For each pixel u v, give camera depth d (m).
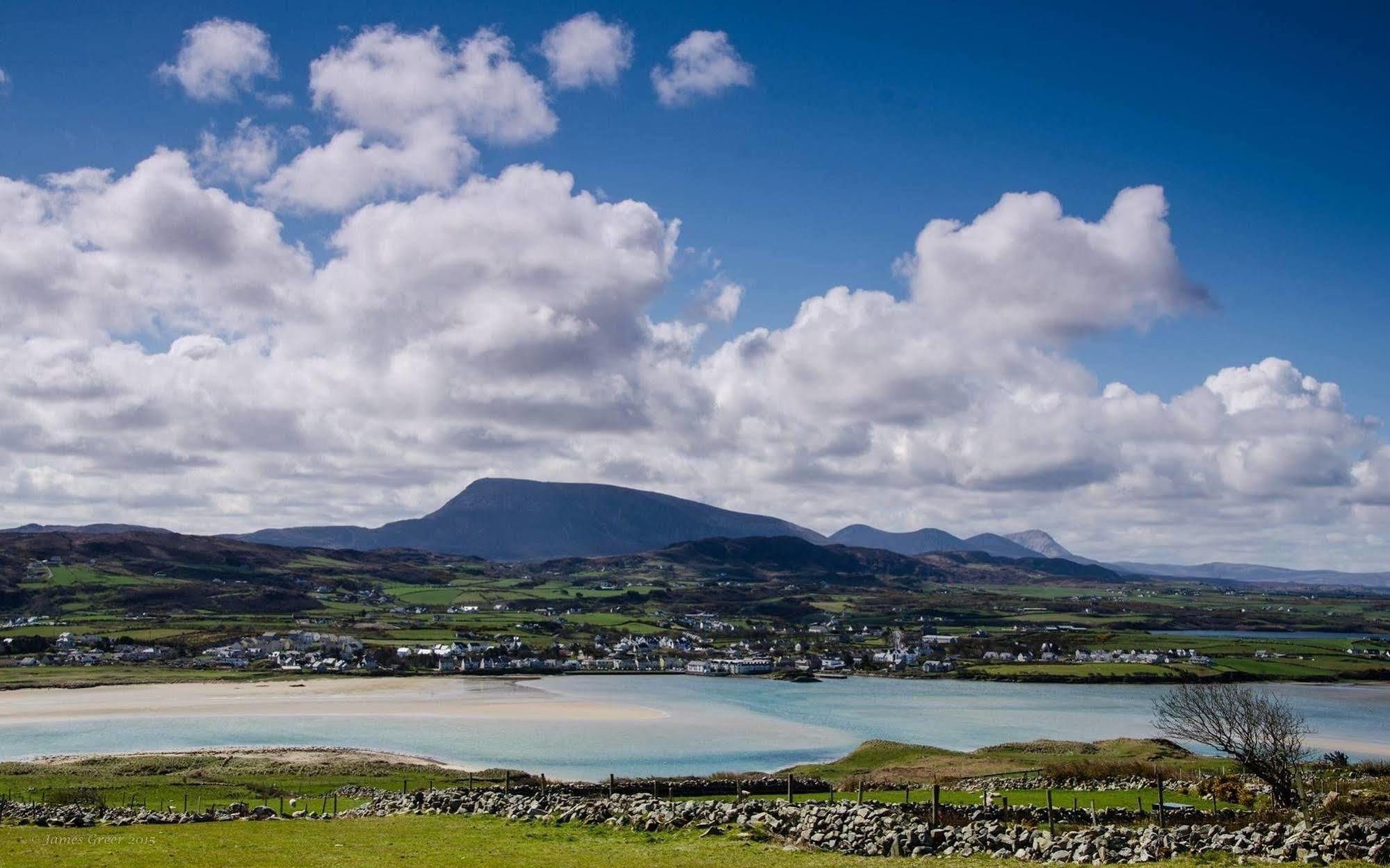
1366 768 69.56
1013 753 99.00
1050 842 33.72
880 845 34.78
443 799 48.44
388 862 31.78
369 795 74.75
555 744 116.00
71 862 31.00
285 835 38.53
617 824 40.50
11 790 75.19
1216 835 33.56
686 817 40.50
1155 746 96.94
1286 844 31.42
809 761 104.56
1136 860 31.78
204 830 40.25
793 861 32.34
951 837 35.38
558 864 31.38
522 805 45.53
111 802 68.62
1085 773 72.38
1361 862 29.39
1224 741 50.06
